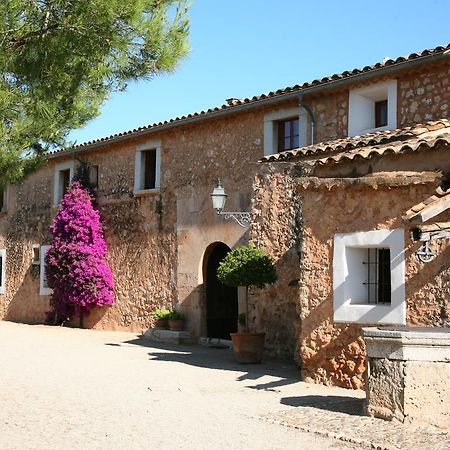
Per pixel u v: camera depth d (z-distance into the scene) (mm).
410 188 8320
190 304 15156
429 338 6273
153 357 12305
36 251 21031
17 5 6957
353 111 11977
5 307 22062
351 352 8781
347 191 8984
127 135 16859
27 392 8406
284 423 6625
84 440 6016
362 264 9070
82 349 13398
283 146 13492
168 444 5891
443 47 10430
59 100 7719
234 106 13852
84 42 7301
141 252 16703
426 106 10984
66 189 20047
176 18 7625
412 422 6270
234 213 12977
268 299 12234
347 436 6000
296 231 11633
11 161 7543
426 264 8094
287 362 11656
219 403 7781
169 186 15953
